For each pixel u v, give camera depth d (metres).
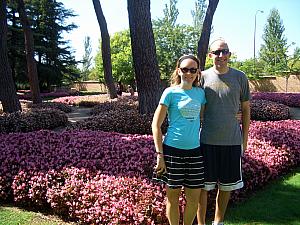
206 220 4.20
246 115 3.69
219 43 3.51
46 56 37.59
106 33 19.05
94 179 4.52
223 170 3.57
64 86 42.97
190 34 39.38
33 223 4.16
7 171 5.12
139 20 8.64
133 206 3.80
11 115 10.42
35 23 36.88
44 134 6.99
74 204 4.20
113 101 17.61
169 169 3.30
